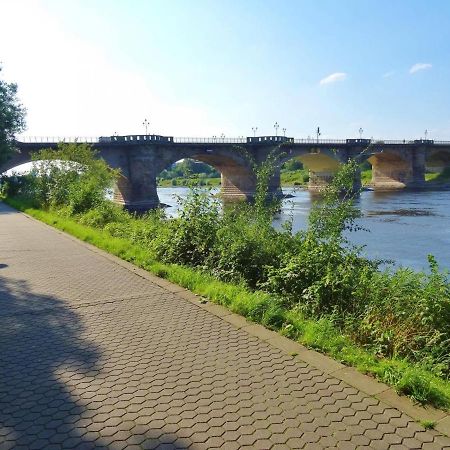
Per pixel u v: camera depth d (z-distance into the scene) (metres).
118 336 5.79
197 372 4.70
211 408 3.96
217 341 5.55
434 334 5.70
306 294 7.07
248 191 72.75
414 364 5.12
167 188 94.94
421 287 6.79
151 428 3.66
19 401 4.16
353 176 9.51
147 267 9.67
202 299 7.32
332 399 4.07
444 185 92.62
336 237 8.70
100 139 62.12
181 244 10.12
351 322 6.26
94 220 17.75
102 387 4.41
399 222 35.84
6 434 3.61
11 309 7.03
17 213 25.20
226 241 9.30
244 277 8.55
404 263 20.20
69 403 4.11
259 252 8.77
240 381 4.47
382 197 64.31
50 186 26.59
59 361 5.05
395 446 3.34
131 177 60.44
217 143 66.50
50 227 17.77
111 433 3.60
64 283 8.63
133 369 4.80
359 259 8.37
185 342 5.54
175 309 6.86
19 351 5.36
